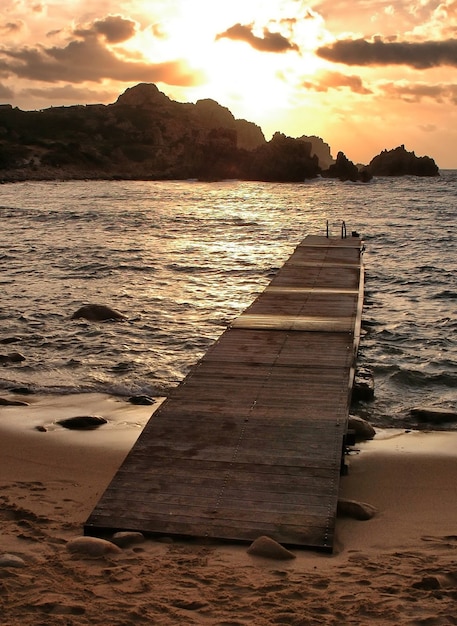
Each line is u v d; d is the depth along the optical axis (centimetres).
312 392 1104
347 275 2373
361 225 5475
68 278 2822
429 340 1898
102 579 627
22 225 5106
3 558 656
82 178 13550
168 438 944
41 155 14100
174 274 2956
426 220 5991
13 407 1299
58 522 791
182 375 1546
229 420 995
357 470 1012
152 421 995
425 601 595
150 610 566
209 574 645
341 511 841
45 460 1030
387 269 3234
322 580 638
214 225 5247
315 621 554
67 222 5353
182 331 1948
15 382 1469
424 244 4241
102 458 1041
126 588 609
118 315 2092
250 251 3753
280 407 1042
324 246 3162
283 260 3419
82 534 760
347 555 719
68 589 603
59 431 1162
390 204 8088
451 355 1752
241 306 2311
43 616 551
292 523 761
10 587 600
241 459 886
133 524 764
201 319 2108
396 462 1041
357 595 605
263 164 13812
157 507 792
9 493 892
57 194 9100
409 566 679
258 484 831
